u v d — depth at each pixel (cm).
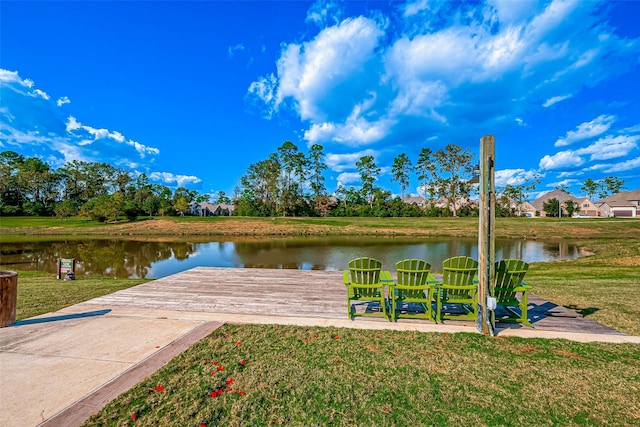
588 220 3425
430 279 455
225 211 6494
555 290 596
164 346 324
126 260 1362
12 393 232
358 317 427
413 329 382
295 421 207
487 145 361
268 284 628
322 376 266
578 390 247
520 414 217
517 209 5169
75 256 1461
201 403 225
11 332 361
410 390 246
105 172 5247
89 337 347
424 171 4719
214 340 342
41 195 4994
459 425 205
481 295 370
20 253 1549
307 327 387
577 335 362
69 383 248
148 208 4400
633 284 669
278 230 2675
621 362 295
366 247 1792
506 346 332
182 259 1396
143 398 230
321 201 4709
